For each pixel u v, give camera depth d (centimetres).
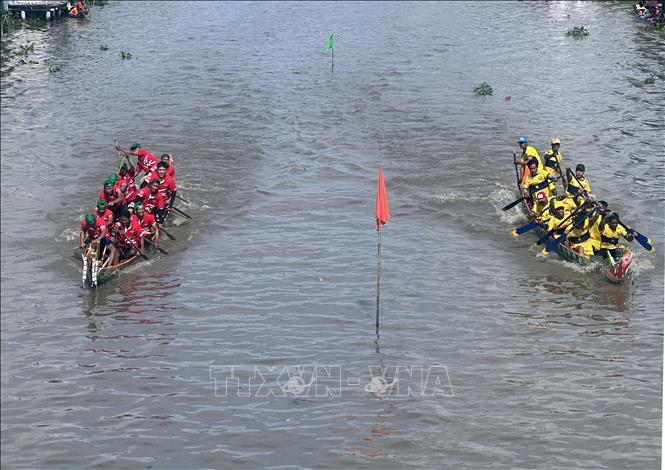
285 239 2891
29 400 2017
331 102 4547
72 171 3556
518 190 3275
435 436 1895
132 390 2061
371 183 3388
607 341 2269
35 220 3050
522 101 4506
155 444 1864
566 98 4550
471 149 3762
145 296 2520
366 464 1803
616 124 4103
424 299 2494
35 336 2298
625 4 7406
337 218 3056
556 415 1962
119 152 3177
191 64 5419
